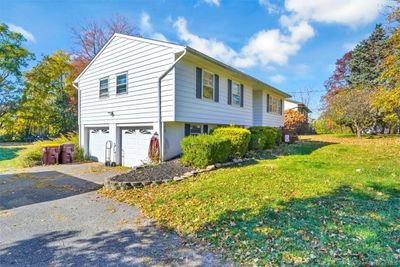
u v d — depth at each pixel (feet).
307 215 13.89
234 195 17.63
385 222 12.75
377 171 24.09
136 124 34.91
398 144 46.75
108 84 39.34
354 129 77.05
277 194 17.52
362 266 9.22
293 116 86.17
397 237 11.27
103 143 41.32
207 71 36.68
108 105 39.34
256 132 40.73
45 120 79.61
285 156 35.01
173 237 12.57
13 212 16.76
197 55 30.73
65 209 17.24
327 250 10.37
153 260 10.41
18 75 70.79
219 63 34.81
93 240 12.41
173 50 29.96
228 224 13.38
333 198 16.51
